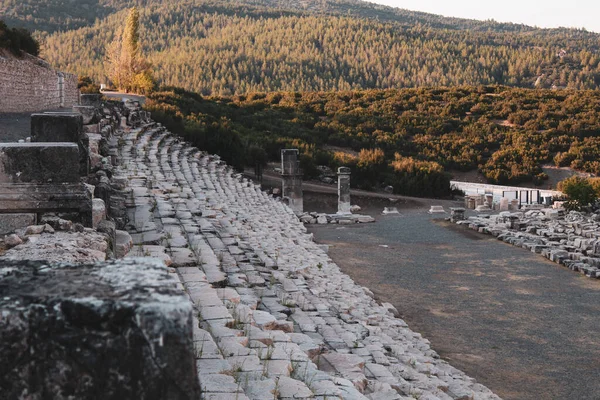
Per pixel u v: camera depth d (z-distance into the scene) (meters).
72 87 49.12
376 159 66.62
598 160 82.12
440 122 93.06
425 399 9.73
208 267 12.07
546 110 96.38
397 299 21.56
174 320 2.21
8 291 2.34
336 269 22.41
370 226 41.81
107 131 30.33
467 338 17.33
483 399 11.75
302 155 63.12
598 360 15.62
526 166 81.62
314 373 7.81
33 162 8.70
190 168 32.59
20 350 2.23
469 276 25.80
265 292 12.60
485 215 47.06
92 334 2.23
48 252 7.20
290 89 195.12
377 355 11.46
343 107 97.69
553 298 22.33
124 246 11.22
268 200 35.59
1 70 33.59
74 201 8.78
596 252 29.92
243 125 75.19
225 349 7.57
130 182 20.06
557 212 44.66
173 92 77.88
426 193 63.59
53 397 2.24
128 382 2.23
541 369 14.88
